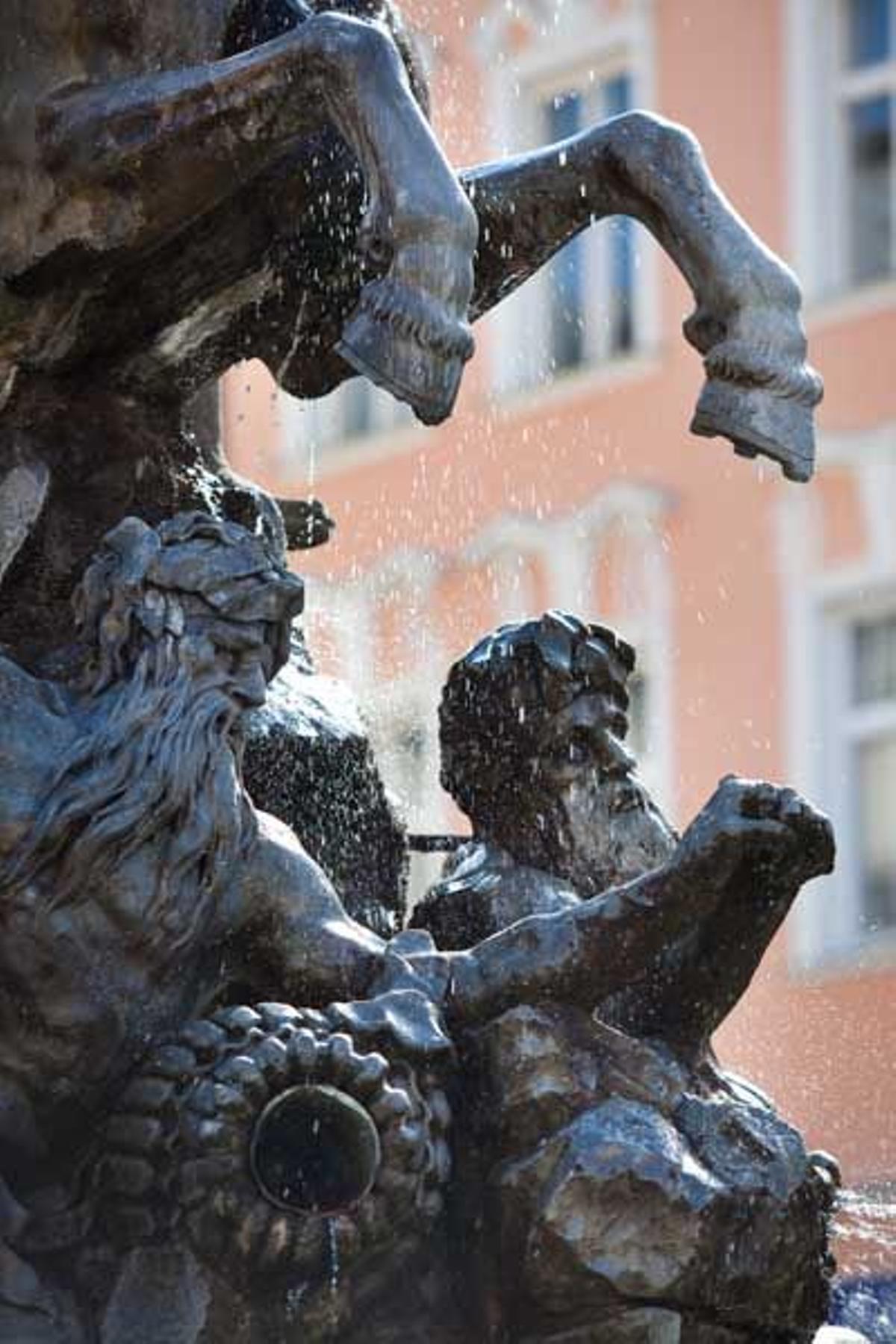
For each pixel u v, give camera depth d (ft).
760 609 78.07
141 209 19.92
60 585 20.42
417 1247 18.60
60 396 20.74
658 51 79.41
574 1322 18.57
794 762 77.66
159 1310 18.26
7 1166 18.58
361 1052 18.51
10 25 20.06
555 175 20.80
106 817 18.47
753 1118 18.80
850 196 80.23
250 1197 18.25
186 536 18.97
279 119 19.65
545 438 77.30
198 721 18.71
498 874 20.17
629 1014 19.15
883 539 77.20
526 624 20.51
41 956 18.45
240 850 18.80
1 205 20.13
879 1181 24.12
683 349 77.20
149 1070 18.45
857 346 78.89
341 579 56.70
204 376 21.12
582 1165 18.38
